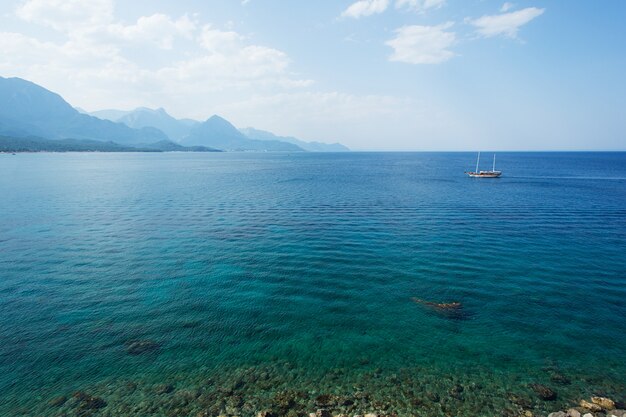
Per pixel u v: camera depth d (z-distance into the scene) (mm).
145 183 92750
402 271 28328
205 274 27891
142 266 29672
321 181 99562
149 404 14539
